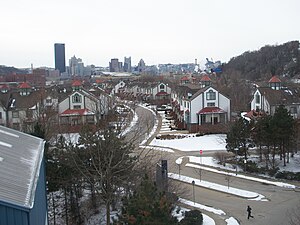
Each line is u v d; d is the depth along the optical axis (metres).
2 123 67.31
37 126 31.08
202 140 61.22
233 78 123.88
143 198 17.81
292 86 81.06
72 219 29.59
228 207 33.66
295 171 42.47
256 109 69.12
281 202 34.59
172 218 18.16
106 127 33.47
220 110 67.38
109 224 25.12
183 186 39.19
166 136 63.03
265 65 169.75
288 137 42.16
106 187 27.31
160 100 109.50
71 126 60.94
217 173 44.00
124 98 107.62
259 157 47.19
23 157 18.89
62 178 27.30
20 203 12.62
